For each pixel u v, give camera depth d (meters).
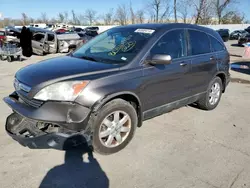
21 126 3.00
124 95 3.21
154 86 3.50
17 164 2.89
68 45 15.71
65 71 2.94
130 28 4.04
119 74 3.06
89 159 3.05
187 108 5.05
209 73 4.62
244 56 14.59
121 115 3.21
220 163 3.06
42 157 3.05
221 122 4.38
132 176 2.76
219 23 35.62
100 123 2.93
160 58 3.24
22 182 2.60
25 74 3.09
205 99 4.74
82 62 3.35
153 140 3.59
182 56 3.99
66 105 2.67
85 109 2.73
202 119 4.48
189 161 3.09
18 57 12.69
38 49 14.41
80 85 2.73
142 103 3.40
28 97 2.81
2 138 3.49
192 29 4.32
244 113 4.88
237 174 2.85
